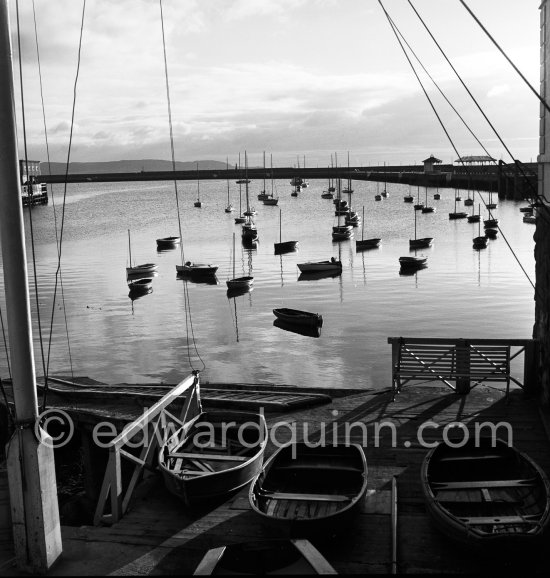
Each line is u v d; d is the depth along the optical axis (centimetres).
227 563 717
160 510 966
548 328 1294
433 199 15825
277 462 1031
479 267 6259
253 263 7069
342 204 14038
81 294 5347
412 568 799
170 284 5862
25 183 14875
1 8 723
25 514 786
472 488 919
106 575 792
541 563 788
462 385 1471
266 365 3325
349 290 5394
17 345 768
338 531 833
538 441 1181
